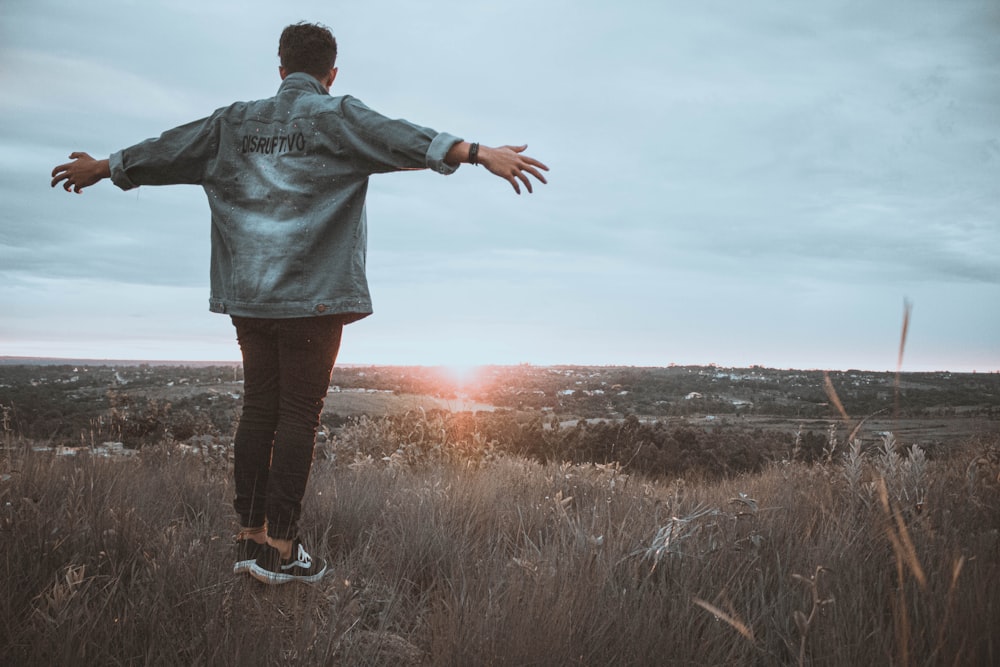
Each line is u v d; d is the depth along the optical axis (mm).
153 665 1656
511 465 6199
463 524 3289
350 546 3053
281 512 2295
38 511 2338
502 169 2160
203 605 1884
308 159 2379
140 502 3219
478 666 1747
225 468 4789
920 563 2146
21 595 1837
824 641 1744
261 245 2365
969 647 1615
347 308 2373
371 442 7137
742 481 5855
